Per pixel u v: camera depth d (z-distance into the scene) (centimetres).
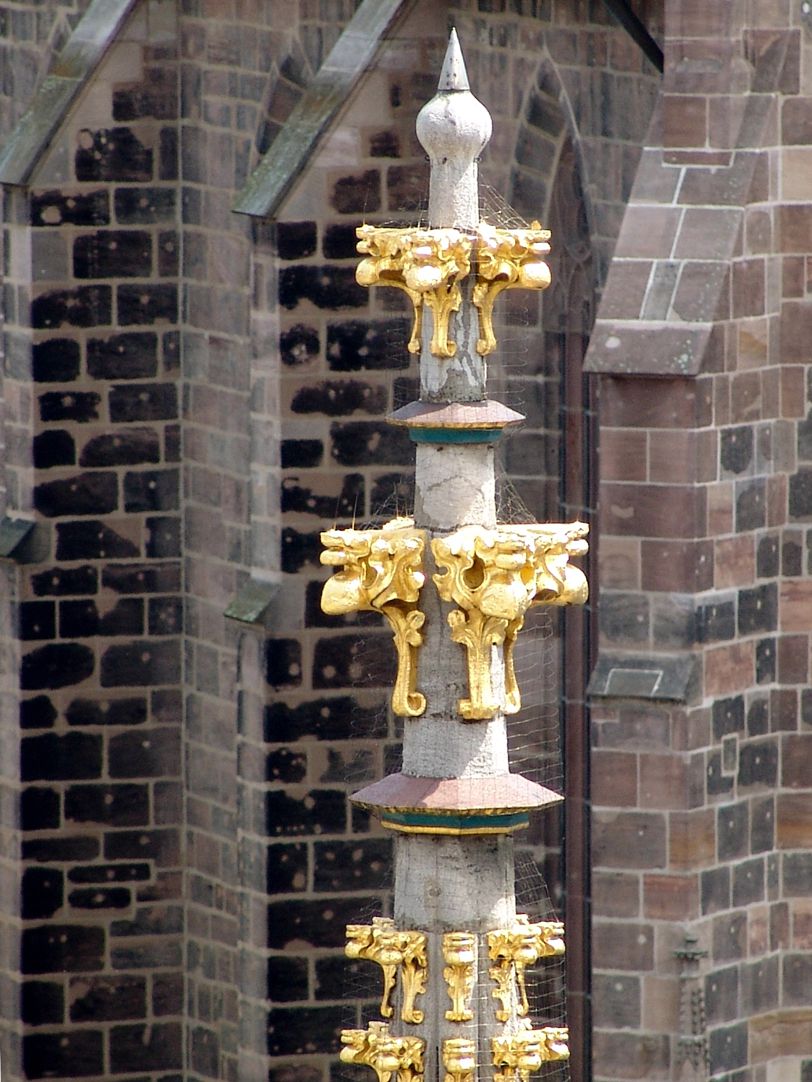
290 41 14088
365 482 13775
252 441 13912
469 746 4794
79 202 15188
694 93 12012
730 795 11969
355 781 13900
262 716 13838
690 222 11925
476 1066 4706
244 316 14675
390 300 13625
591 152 12850
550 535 4831
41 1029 15488
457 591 4750
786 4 11975
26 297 15238
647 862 11856
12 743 15400
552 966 13438
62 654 15400
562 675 13425
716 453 11800
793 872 12144
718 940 11969
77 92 15075
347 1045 4747
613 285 11838
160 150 15138
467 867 4744
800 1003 12175
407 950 4719
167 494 15362
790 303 12012
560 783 13438
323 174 13462
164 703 15462
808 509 12075
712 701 11856
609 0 12319
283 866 13912
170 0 14975
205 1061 15438
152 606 15412
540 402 13450
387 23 13288
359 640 13838
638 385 11725
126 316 15275
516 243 4816
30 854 15425
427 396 4869
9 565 15338
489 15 13188
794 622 12088
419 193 13475
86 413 15312
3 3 16062
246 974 14162
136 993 15512
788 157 12012
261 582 13912
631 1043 11944
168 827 15488
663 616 11812
